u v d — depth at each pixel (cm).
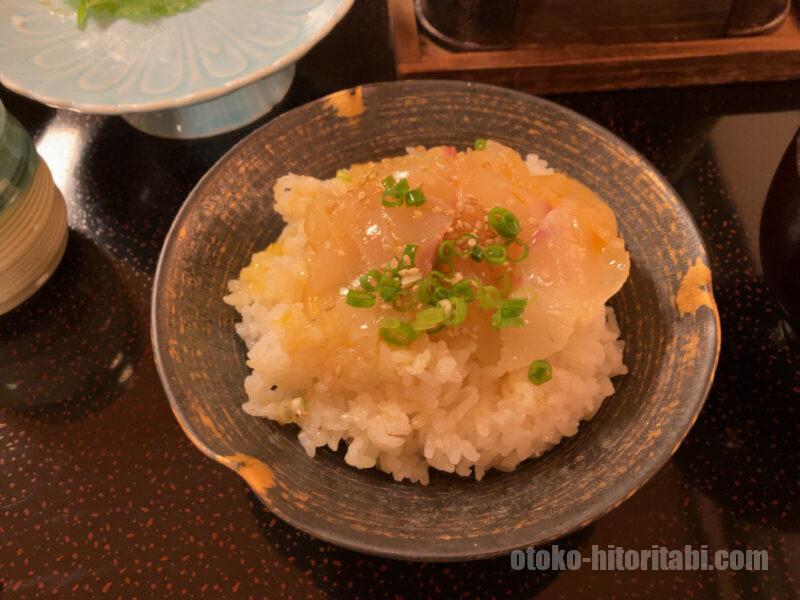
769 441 19
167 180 24
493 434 17
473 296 17
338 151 21
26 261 20
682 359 17
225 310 19
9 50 23
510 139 21
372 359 17
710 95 26
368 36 28
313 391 18
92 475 18
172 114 25
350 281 17
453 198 18
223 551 17
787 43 25
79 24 24
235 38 24
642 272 19
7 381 20
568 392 17
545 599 16
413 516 16
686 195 23
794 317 19
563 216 18
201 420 16
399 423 17
